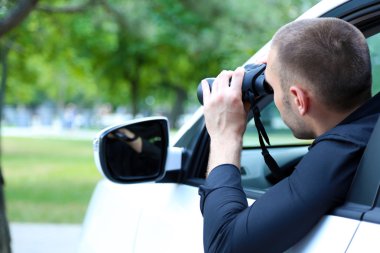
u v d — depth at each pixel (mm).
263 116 2617
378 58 2285
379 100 1522
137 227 2277
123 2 12352
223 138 1667
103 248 2434
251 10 10375
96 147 2115
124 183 2131
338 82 1455
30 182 12867
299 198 1417
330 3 1952
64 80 46781
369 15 1962
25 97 29453
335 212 1454
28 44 14219
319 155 1457
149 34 12477
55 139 32438
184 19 13539
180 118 34781
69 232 7973
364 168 1439
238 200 1533
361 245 1358
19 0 7051
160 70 26141
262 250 1438
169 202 2178
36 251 6973
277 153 2504
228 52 10125
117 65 23000
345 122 1514
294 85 1504
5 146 25094
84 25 15727
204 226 1564
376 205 1396
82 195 11078
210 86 1801
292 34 1507
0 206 4113
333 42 1455
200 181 2113
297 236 1445
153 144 2170
